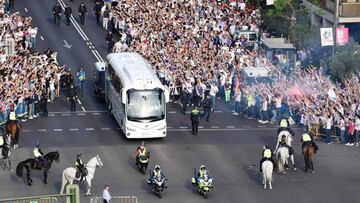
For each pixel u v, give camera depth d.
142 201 93.25
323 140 110.38
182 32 141.00
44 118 117.44
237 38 142.50
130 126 108.75
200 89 121.25
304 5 148.25
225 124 116.25
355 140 108.88
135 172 100.75
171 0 152.00
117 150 107.00
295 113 115.56
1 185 96.69
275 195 95.12
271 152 98.94
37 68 123.62
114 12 151.62
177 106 123.06
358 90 115.25
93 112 120.50
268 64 129.38
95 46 147.50
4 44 126.69
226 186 97.25
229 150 107.31
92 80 132.75
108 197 90.81
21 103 116.00
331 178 99.62
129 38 143.12
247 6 153.12
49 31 153.50
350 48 129.62
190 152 106.69
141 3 151.88
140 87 108.88
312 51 136.12
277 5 144.88
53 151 102.44
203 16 148.25
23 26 144.25
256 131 113.81
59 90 125.88
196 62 129.12
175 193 95.38
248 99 117.69
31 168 96.62
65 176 93.75
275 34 146.00
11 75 119.00
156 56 130.38
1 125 110.94
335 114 109.69
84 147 107.62
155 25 143.12
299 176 100.06
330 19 143.38
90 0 170.00
